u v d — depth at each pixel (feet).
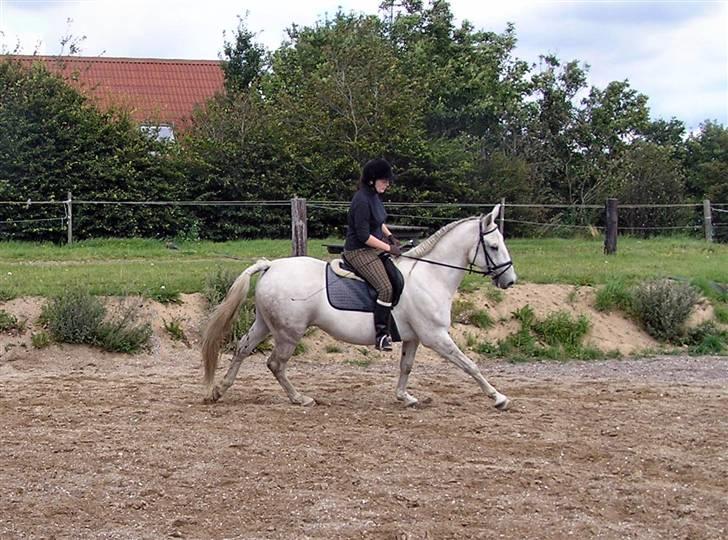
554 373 41.32
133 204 82.07
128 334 41.45
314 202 81.30
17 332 40.73
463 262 31.78
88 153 82.02
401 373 32.73
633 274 55.83
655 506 21.71
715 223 99.19
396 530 19.75
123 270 51.78
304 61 113.19
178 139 99.81
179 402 32.45
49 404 31.76
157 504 21.45
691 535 19.95
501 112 109.91
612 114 112.88
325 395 34.30
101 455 25.18
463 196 96.07
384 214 31.40
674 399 34.40
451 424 29.43
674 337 49.08
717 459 25.68
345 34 109.29
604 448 26.58
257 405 32.14
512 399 34.04
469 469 24.25
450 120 109.40
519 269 56.65
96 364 40.06
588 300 50.62
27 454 25.22
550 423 29.81
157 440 26.84
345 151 92.12
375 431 28.30
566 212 104.01
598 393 35.60
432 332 31.32
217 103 98.84
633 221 100.32
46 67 87.66
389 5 117.91
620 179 102.94
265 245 76.54
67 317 40.88
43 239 80.33
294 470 23.94
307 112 93.35
